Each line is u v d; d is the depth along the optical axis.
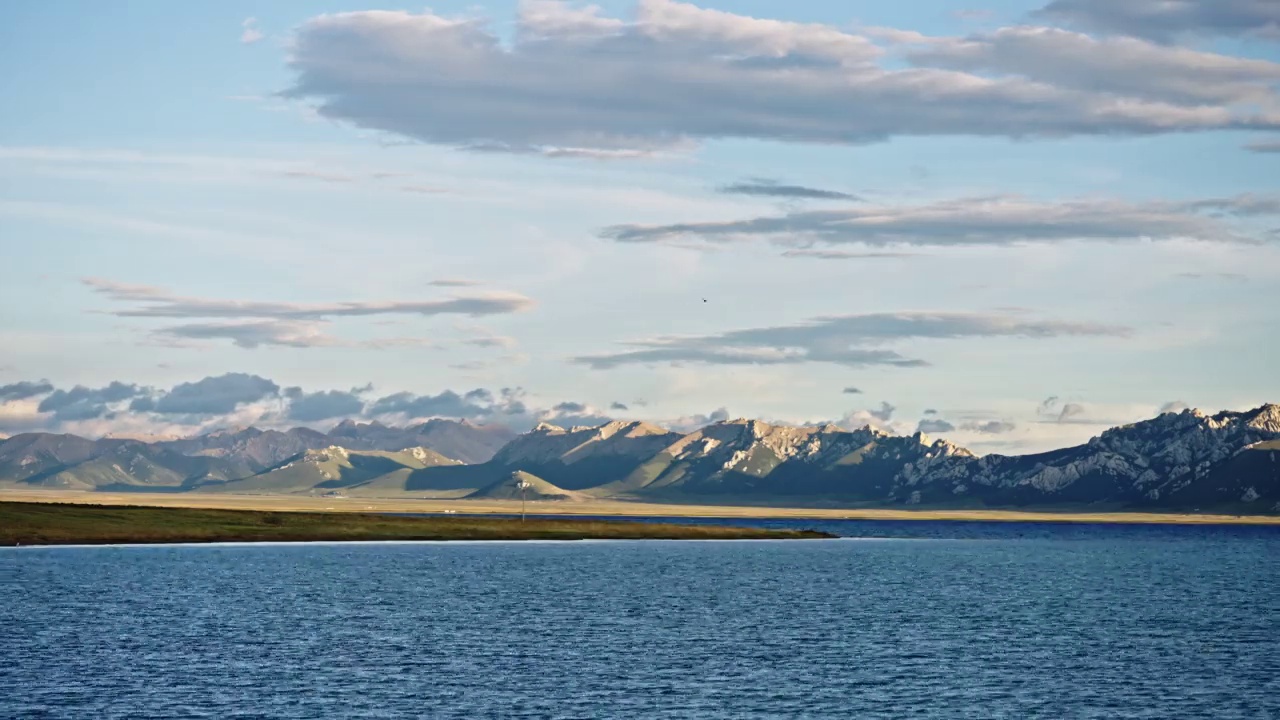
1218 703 69.50
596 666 80.75
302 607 116.25
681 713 65.88
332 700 68.38
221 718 63.66
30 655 82.94
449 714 65.12
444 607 117.88
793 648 90.00
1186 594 141.88
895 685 74.31
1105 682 75.88
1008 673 78.94
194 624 101.19
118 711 65.00
